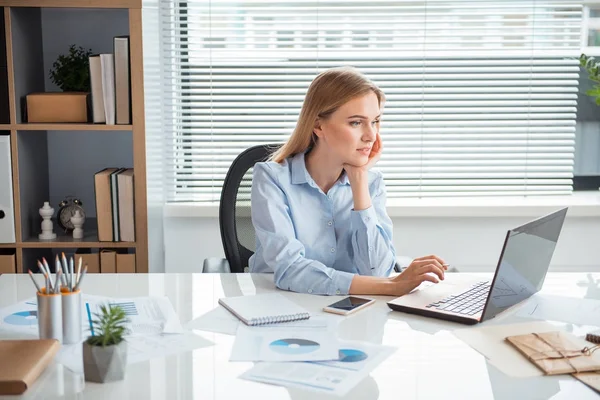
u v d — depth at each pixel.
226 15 3.02
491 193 3.17
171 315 1.51
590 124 3.20
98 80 2.62
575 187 3.23
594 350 1.31
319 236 1.91
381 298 1.67
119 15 2.91
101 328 1.19
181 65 3.05
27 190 2.69
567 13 3.08
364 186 1.87
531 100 3.14
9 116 2.56
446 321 1.50
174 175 3.09
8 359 1.19
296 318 1.49
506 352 1.32
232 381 1.17
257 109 3.07
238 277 1.85
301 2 3.03
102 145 3.00
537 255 1.62
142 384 1.16
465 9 3.06
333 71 1.81
